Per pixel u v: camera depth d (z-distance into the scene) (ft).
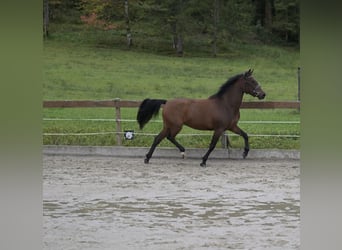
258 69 99.86
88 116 59.36
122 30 120.88
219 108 43.11
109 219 26.12
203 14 116.26
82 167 41.68
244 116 60.54
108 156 47.21
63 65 93.35
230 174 39.22
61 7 126.82
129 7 114.93
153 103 44.45
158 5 112.06
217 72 96.02
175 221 25.81
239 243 21.97
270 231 23.85
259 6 122.42
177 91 81.41
